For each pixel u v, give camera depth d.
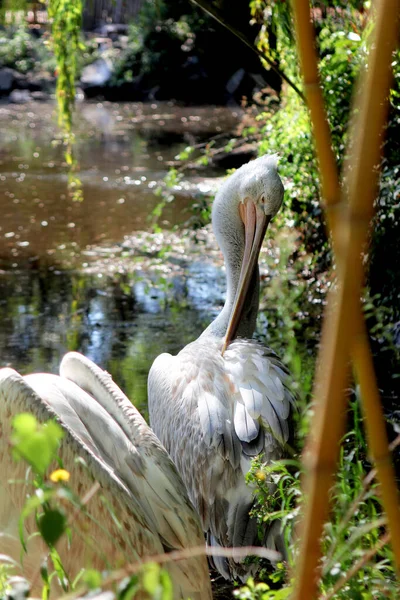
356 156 2.22
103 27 43.06
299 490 4.98
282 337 10.64
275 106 14.91
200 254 15.05
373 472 3.94
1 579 3.89
